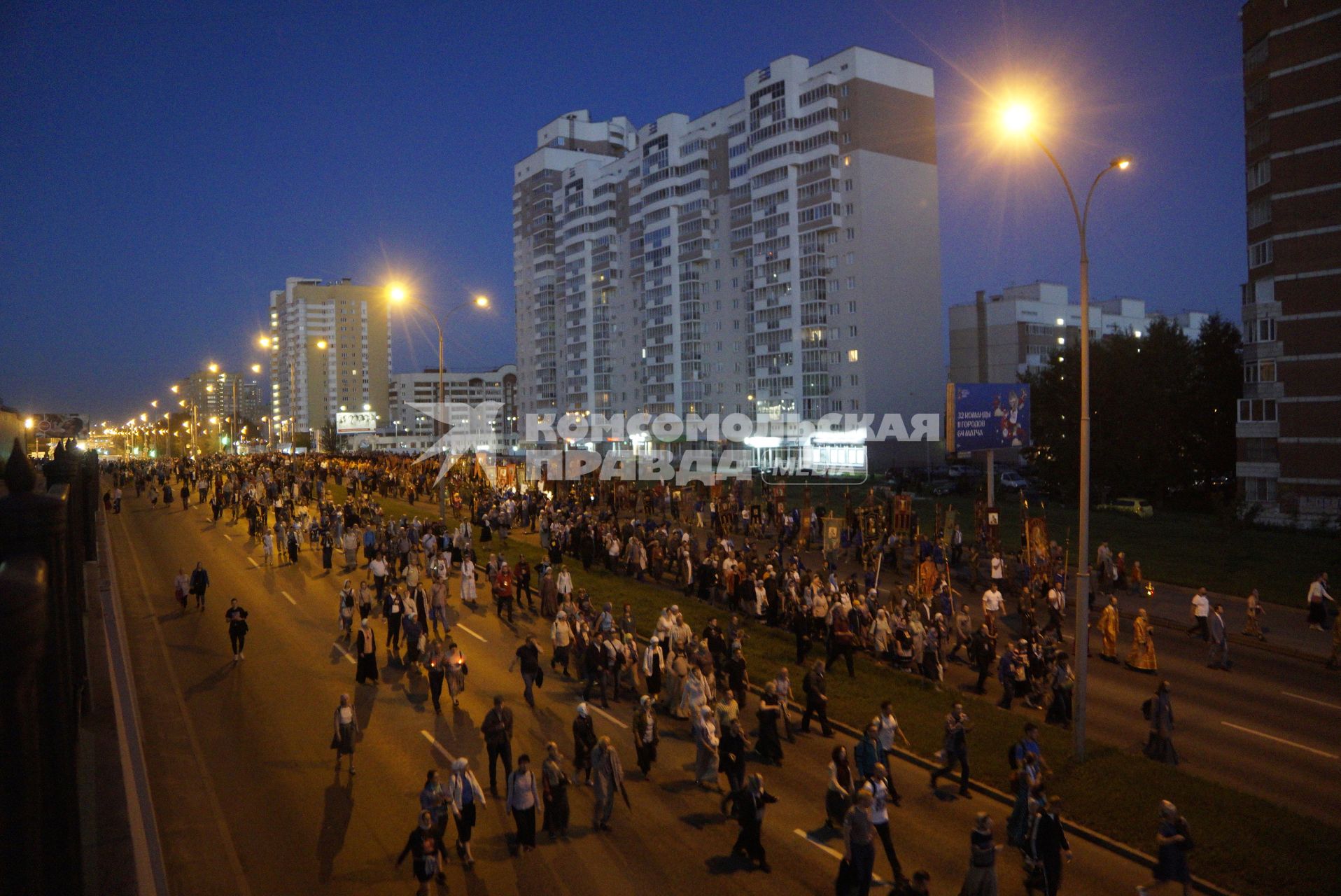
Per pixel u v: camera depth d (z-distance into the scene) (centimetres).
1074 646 2441
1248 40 5553
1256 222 5506
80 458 2488
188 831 1289
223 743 1647
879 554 2983
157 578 3322
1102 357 6544
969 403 3709
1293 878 1141
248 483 5681
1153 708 1581
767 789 1491
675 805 1419
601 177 12638
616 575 3362
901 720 1803
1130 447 6178
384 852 1237
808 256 9569
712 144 10856
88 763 1254
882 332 9369
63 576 766
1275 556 3672
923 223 9712
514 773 1256
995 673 2211
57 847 592
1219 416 6875
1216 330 7194
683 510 4828
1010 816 1241
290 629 2567
